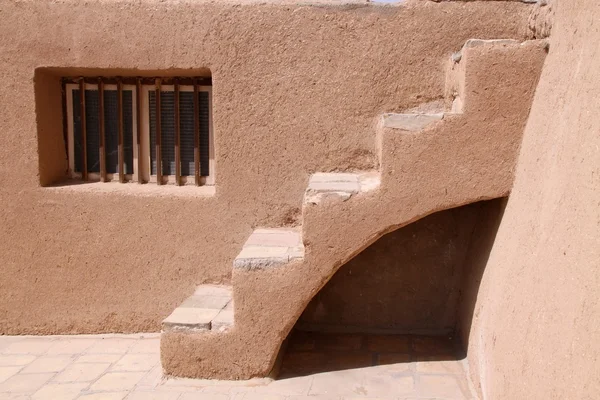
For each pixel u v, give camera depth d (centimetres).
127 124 512
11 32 479
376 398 379
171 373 413
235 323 404
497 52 373
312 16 459
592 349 222
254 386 401
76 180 527
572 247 259
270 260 397
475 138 380
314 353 454
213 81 470
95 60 476
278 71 465
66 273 503
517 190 364
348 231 393
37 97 487
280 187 476
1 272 507
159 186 507
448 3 448
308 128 469
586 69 287
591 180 254
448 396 380
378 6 454
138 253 494
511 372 304
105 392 396
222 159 477
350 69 460
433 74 454
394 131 385
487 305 379
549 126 328
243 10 462
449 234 479
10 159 493
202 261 489
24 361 454
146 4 467
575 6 320
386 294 492
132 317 502
